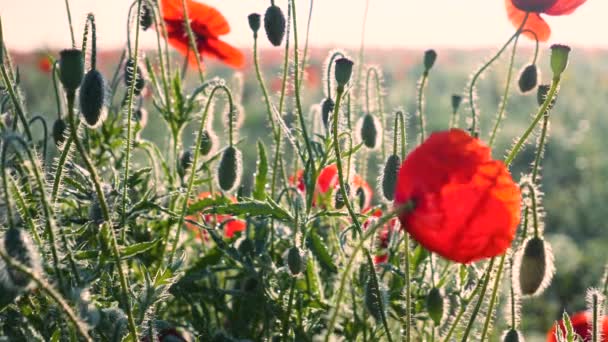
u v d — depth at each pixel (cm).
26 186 87
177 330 89
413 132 308
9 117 90
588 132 388
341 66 81
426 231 75
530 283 82
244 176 277
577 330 91
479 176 75
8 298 75
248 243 90
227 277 91
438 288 86
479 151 76
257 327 92
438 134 75
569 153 332
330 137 89
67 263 82
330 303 91
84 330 74
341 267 90
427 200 75
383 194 87
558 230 253
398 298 91
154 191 94
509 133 376
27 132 82
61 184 85
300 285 91
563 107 488
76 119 82
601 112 472
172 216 88
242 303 91
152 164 96
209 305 95
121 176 94
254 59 93
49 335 82
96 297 83
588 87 570
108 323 79
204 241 99
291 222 88
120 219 86
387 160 87
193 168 87
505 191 76
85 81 82
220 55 105
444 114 471
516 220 76
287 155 178
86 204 91
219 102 332
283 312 89
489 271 81
